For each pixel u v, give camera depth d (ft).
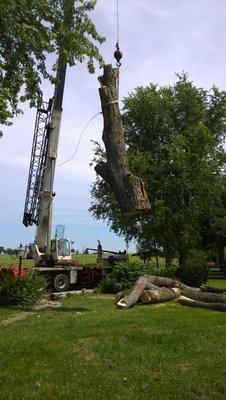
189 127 120.88
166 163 113.70
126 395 19.86
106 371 22.97
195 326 34.12
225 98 132.46
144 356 25.64
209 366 24.04
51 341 28.89
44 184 74.74
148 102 121.60
